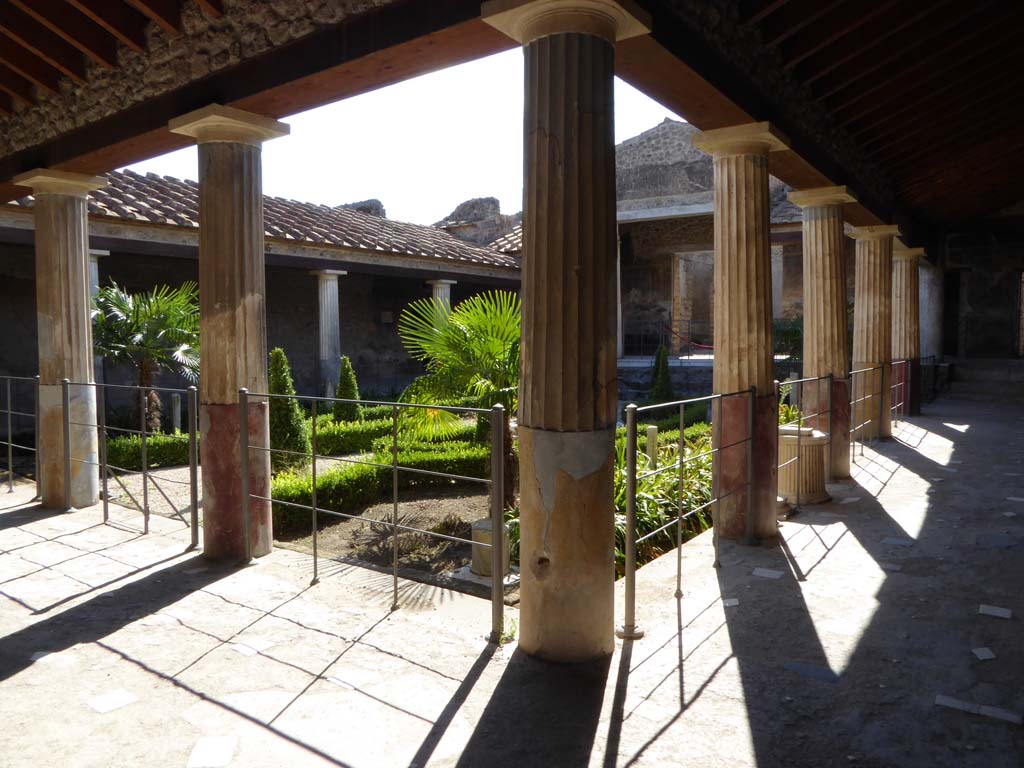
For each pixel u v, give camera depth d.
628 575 3.86
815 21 5.14
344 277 18.58
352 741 2.90
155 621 4.09
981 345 15.99
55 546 5.54
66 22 5.08
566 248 3.41
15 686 3.35
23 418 12.23
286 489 6.60
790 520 6.15
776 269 18.70
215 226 4.98
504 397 6.30
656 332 22.52
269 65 4.45
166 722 3.04
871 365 10.03
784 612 4.18
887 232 9.69
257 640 3.84
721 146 5.33
